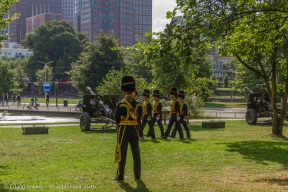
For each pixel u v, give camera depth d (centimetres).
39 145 1499
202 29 1170
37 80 10081
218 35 1174
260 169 1052
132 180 907
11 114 4694
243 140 1714
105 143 1574
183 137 1755
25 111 4841
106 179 916
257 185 869
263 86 5712
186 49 1185
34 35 10894
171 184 870
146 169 1034
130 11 18338
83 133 2005
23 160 1166
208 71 5816
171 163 1121
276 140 1736
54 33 10756
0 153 1299
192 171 1015
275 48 1852
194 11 1188
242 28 1391
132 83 924
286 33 1747
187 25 1167
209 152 1325
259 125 2606
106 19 17688
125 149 906
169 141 1650
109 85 3200
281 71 2267
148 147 1439
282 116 1953
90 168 1040
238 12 1245
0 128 2284
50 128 2297
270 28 1379
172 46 1188
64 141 1641
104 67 5609
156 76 3008
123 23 17925
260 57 1956
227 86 10844
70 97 9169
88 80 5572
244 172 1010
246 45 1501
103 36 5716
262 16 1352
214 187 848
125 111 906
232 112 4391
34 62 10700
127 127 906
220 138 1791
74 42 10688
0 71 7169
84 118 2127
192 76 3131
